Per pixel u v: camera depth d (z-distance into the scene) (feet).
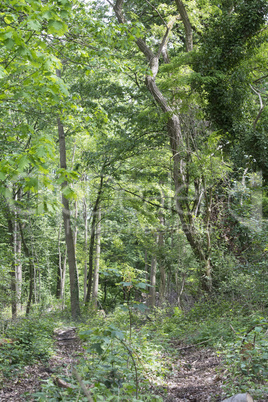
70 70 61.11
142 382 17.51
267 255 37.96
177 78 49.03
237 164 50.57
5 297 49.65
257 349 17.48
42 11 16.56
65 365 25.98
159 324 41.19
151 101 58.95
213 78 48.55
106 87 60.95
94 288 89.25
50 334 39.52
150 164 59.88
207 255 47.16
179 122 53.93
